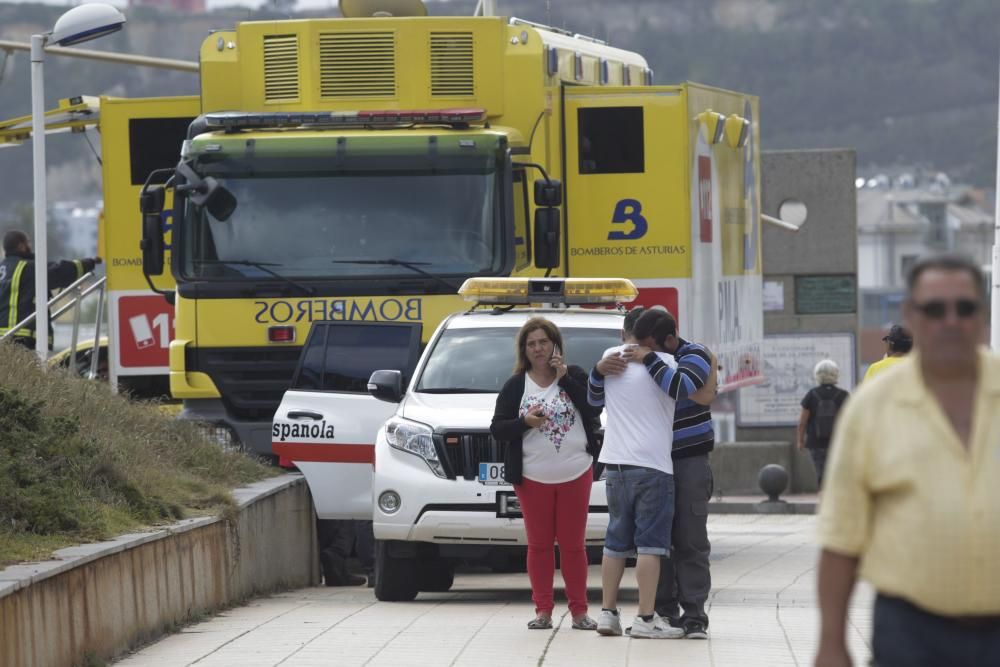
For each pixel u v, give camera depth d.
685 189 45.72
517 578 42.38
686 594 26.70
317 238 43.06
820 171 81.31
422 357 34.72
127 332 48.72
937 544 12.66
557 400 27.34
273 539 35.62
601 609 28.80
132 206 48.81
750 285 54.25
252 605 31.92
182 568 28.20
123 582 24.84
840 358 81.25
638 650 25.27
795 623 28.70
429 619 29.22
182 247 43.34
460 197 42.97
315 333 39.66
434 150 42.97
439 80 45.38
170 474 33.62
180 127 48.66
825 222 81.25
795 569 42.22
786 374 81.38
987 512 12.60
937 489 12.67
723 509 72.38
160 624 26.81
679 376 26.17
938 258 12.98
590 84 50.38
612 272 45.91
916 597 12.81
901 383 12.98
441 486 31.45
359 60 45.44
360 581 40.91
